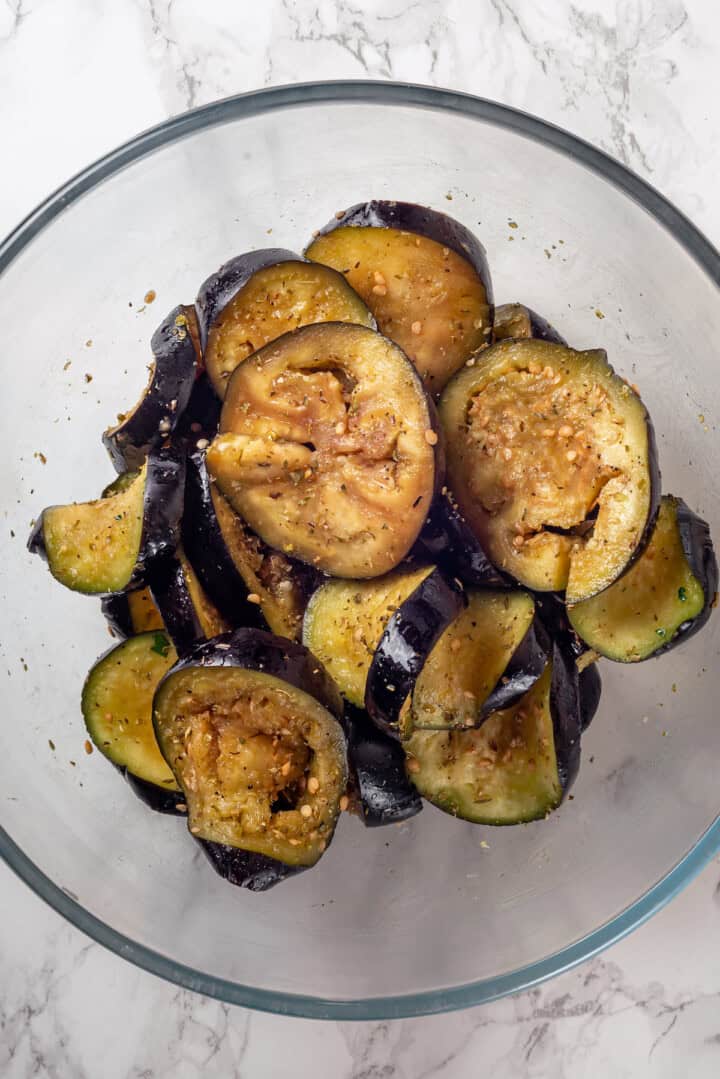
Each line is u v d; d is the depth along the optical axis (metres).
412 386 0.30
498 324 0.35
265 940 0.37
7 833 0.35
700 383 0.37
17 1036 0.39
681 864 0.34
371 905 0.36
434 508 0.31
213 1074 0.38
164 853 0.37
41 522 0.34
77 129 0.41
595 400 0.31
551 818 0.36
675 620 0.32
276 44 0.42
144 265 0.38
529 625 0.31
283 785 0.31
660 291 0.36
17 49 0.42
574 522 0.31
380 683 0.30
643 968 0.39
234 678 0.30
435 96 0.36
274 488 0.32
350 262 0.34
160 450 0.32
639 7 0.42
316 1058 0.39
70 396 0.38
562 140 0.35
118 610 0.35
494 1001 0.37
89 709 0.34
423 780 0.33
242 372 0.31
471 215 0.38
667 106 0.41
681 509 0.33
